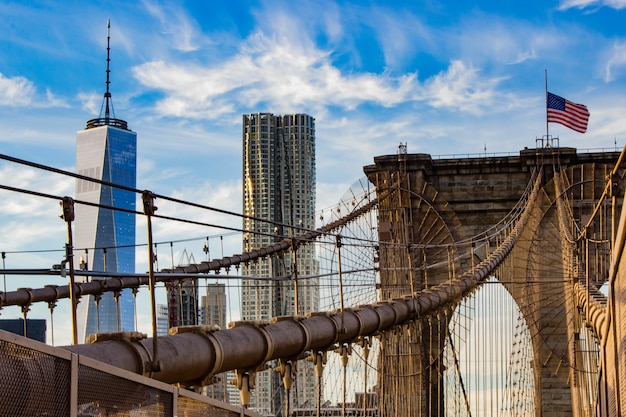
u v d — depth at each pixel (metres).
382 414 50.62
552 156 89.50
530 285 86.75
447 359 75.00
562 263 86.81
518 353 82.94
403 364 65.69
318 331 29.41
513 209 86.19
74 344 16.61
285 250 70.88
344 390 34.84
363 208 85.38
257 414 23.19
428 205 89.12
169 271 51.56
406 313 48.06
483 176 90.94
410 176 90.06
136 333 17.97
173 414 16.91
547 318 85.69
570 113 89.88
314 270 73.00
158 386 16.34
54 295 43.00
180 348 19.06
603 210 85.81
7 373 12.03
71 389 13.30
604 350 37.50
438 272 86.88
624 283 27.78
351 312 35.78
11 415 12.11
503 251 74.69
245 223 121.94
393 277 74.31
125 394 15.04
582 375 71.69
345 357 34.94
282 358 27.20
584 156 89.12
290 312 71.06
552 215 88.31
